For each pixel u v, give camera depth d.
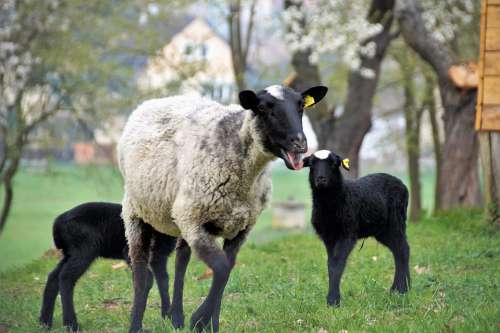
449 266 10.86
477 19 22.20
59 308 10.07
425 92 25.25
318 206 9.25
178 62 23.41
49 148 23.45
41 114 22.44
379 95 29.70
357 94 21.02
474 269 10.59
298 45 20.38
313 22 20.66
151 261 8.66
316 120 21.61
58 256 14.61
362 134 21.28
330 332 7.32
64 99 22.56
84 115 22.89
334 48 20.28
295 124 7.00
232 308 9.04
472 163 18.25
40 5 21.55
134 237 8.24
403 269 9.52
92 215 9.04
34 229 30.53
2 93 21.80
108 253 9.24
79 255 8.90
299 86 21.45
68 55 21.70
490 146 13.34
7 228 30.89
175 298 8.08
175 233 8.08
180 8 23.36
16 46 21.56
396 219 9.73
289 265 12.00
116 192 35.84
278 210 31.70
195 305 9.55
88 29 23.02
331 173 8.99
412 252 12.36
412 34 17.89
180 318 8.02
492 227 13.56
